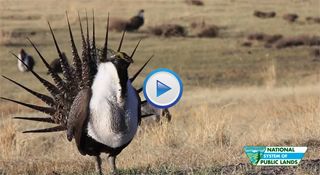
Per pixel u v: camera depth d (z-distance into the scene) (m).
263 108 66.50
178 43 135.62
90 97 24.88
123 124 24.81
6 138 46.19
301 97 74.19
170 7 181.50
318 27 168.25
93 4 174.88
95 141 25.19
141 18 147.12
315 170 27.45
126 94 24.61
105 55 24.88
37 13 158.00
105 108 24.53
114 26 143.88
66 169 35.09
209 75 110.69
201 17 169.25
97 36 136.88
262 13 176.00
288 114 59.38
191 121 55.56
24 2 174.25
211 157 34.62
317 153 34.19
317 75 112.44
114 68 24.31
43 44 126.06
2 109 72.94
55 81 27.44
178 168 30.97
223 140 41.88
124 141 25.34
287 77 112.25
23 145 47.31
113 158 26.48
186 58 122.44
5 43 123.94
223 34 149.75
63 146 47.25
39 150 47.56
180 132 48.22
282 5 198.25
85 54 25.75
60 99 27.38
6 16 152.88
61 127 27.69
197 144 41.16
